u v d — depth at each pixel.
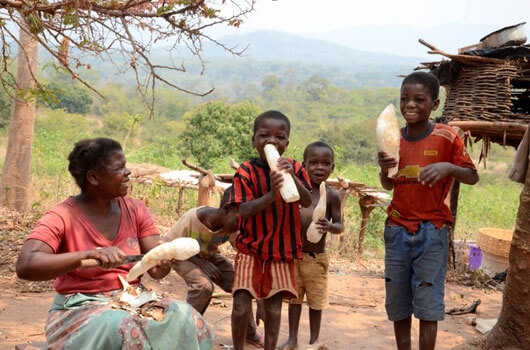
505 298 4.29
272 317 3.89
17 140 10.20
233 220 4.20
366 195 9.58
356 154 49.69
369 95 136.12
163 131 61.50
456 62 7.35
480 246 8.41
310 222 4.48
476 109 7.28
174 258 2.96
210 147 27.94
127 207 3.33
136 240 3.29
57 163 16.72
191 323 2.98
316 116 114.50
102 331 2.81
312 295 4.56
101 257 2.83
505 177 37.91
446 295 6.89
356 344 4.92
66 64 4.61
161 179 10.56
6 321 4.80
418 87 3.91
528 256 4.07
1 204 10.17
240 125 28.91
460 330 5.46
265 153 3.67
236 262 3.95
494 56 7.12
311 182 4.62
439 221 3.98
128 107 73.12
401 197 4.06
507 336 4.26
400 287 4.11
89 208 3.16
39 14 4.62
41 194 10.74
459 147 3.94
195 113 31.09
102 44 4.51
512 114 7.15
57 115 48.50
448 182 4.00
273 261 3.87
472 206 18.55
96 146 3.08
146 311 2.93
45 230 2.95
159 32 4.58
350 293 6.77
